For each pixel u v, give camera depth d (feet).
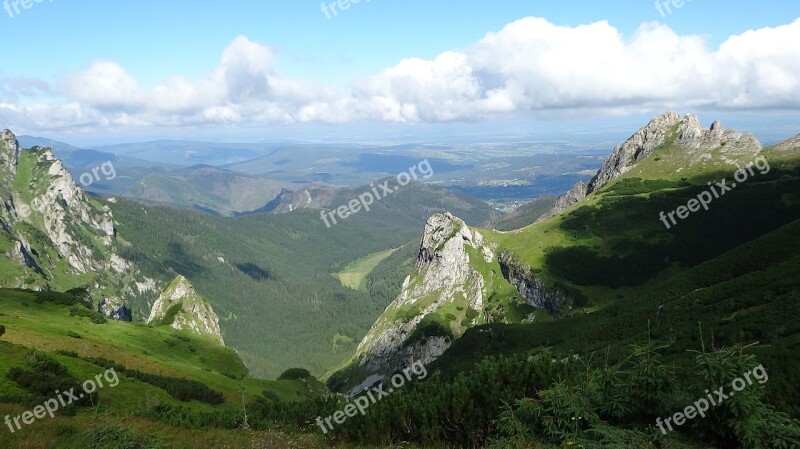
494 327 549.13
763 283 291.17
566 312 599.16
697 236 624.59
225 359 373.61
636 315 386.93
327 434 78.23
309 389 390.63
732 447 47.50
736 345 49.55
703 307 297.74
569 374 62.03
